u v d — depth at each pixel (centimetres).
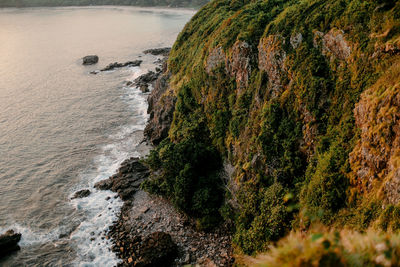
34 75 8600
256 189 2995
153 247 2969
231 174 3466
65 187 4166
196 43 5703
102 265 2941
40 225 3506
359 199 1978
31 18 18900
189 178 3425
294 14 3191
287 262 597
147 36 13450
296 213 2450
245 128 3419
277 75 3144
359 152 2061
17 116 6188
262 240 2617
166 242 3012
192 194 3431
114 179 4200
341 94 2458
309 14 3038
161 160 3781
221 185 3544
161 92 5956
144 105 6700
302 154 2739
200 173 3631
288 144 2822
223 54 4031
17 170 4534
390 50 2119
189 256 2942
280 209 2570
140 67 9288
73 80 8256
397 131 1741
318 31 2847
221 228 3192
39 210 3744
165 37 13250
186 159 3569
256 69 3544
